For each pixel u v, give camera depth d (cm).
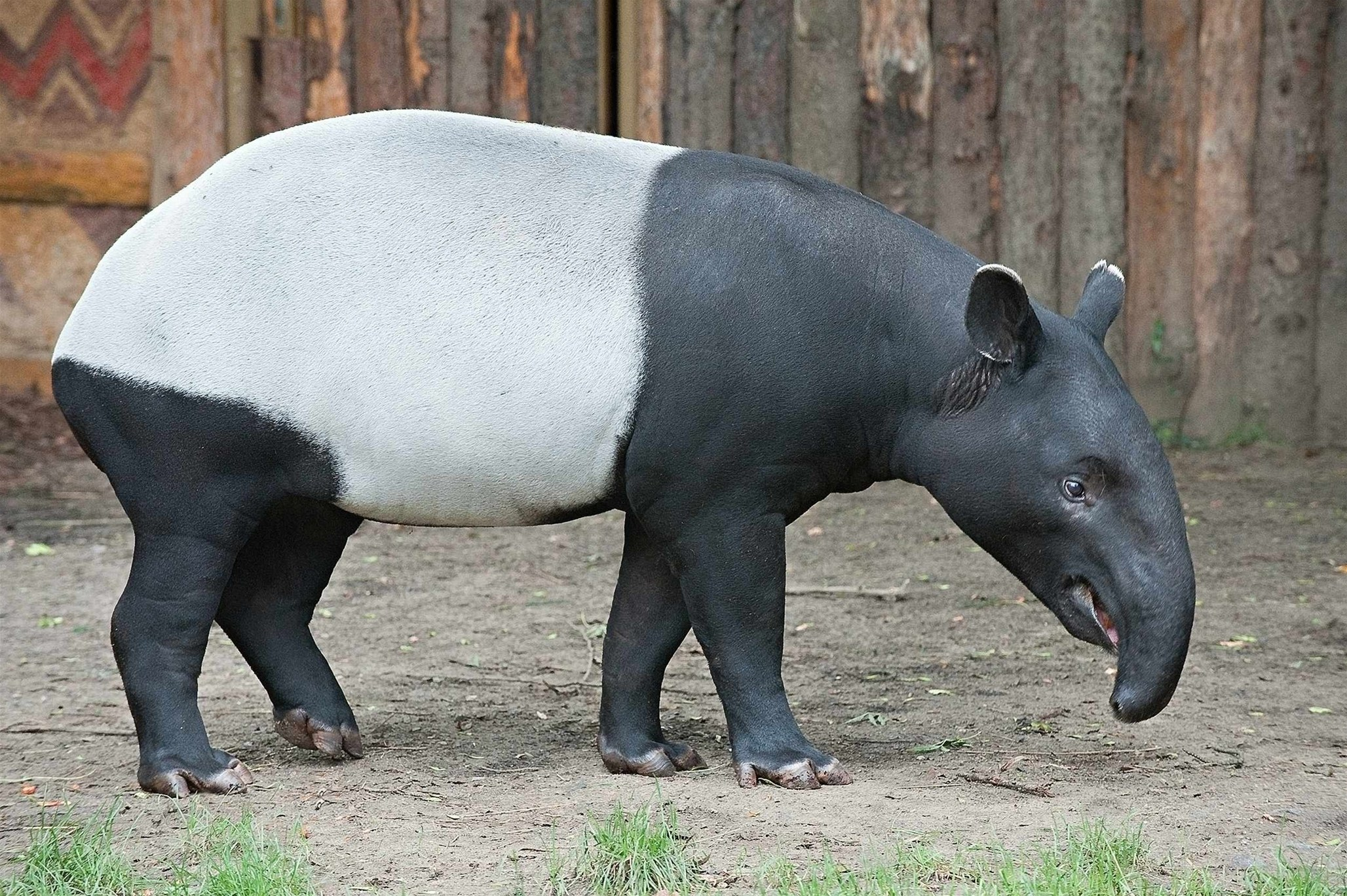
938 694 962
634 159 769
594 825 693
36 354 2023
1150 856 662
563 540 1462
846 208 764
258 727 908
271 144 773
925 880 630
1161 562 691
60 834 704
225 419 747
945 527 1474
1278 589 1208
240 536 775
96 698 967
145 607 772
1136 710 685
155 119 1948
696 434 739
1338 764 810
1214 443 1800
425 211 749
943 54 1791
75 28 1959
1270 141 1769
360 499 765
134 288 760
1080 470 708
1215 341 1794
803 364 737
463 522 785
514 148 763
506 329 737
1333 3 1739
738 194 754
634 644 815
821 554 1370
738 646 772
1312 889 601
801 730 889
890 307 747
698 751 859
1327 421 1791
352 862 670
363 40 1884
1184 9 1755
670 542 764
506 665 1047
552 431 743
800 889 611
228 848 661
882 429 759
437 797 770
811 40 1805
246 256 749
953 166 1802
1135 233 1792
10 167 1988
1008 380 726
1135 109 1773
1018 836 688
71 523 1498
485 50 1859
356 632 1134
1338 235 1766
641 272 741
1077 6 1762
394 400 741
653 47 1831
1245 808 732
